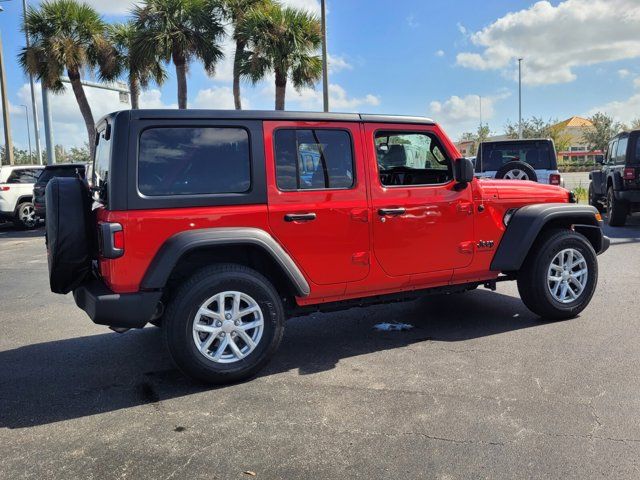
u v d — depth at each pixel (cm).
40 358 466
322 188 422
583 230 566
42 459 297
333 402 361
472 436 309
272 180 403
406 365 423
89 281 407
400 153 470
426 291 492
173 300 379
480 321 539
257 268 427
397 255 452
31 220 1612
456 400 356
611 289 642
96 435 323
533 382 381
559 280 522
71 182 399
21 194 1586
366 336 503
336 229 424
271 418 340
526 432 311
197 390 388
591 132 6359
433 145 484
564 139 6525
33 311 636
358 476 273
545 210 504
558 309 520
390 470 278
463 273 490
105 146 406
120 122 367
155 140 375
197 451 302
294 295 421
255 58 1845
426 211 461
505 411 338
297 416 341
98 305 359
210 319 391
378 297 468
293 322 558
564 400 351
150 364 445
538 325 517
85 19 1962
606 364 410
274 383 396
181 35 1791
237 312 394
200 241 371
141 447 308
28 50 1944
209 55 1920
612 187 1223
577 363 414
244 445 307
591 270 533
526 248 494
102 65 2105
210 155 389
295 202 409
